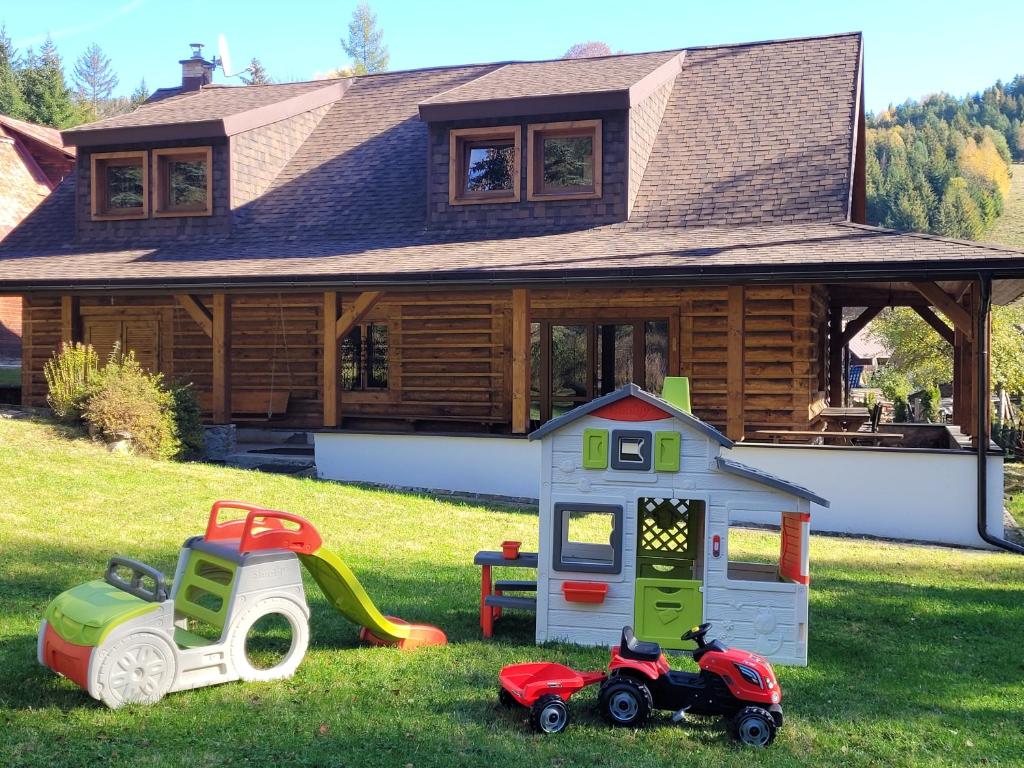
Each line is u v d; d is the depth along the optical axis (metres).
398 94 22.36
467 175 17.55
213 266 16.16
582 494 6.96
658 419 6.84
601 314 17.23
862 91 20.16
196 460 15.54
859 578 9.95
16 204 23.19
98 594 5.71
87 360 15.20
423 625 7.04
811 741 5.39
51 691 5.67
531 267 13.92
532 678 5.71
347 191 19.00
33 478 11.74
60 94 56.44
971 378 16.95
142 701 5.48
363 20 81.75
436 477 15.25
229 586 6.05
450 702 5.76
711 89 19.45
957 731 5.67
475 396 18.16
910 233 13.88
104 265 17.12
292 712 5.46
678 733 5.44
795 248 13.62
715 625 6.79
